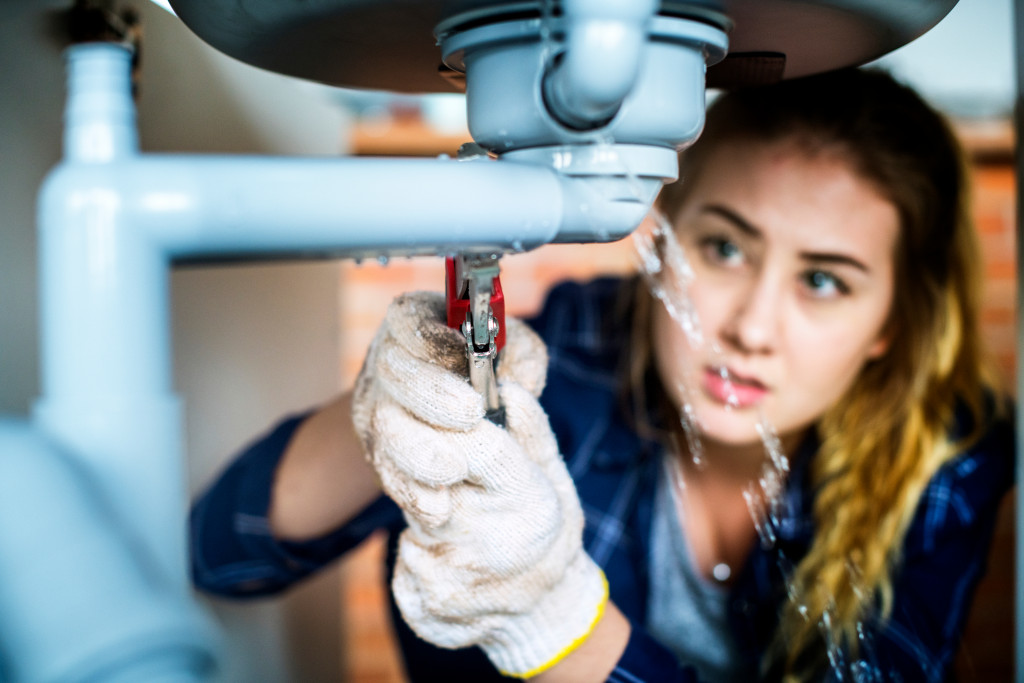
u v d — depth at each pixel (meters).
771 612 0.83
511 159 0.33
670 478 0.89
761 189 0.70
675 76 0.32
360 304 1.80
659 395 0.88
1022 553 0.57
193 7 0.34
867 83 0.74
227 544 0.69
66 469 0.22
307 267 1.08
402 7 0.31
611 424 0.91
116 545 0.21
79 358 0.24
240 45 0.38
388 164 0.27
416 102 1.60
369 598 1.80
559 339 1.01
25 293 0.47
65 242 0.23
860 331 0.73
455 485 0.42
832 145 0.69
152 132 0.60
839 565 0.80
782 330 0.72
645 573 0.87
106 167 0.24
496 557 0.42
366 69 0.43
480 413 0.39
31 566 0.20
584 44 0.26
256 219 0.24
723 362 0.75
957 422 0.87
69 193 0.23
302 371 1.05
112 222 0.23
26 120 0.46
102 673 0.19
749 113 0.71
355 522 0.72
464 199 0.27
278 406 0.95
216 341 0.76
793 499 0.86
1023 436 0.57
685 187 0.77
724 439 0.76
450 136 1.58
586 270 1.81
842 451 0.83
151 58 0.60
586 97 0.27
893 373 0.83
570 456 0.90
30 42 0.47
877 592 0.78
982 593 1.65
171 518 0.25
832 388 0.76
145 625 0.19
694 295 0.76
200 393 0.72
